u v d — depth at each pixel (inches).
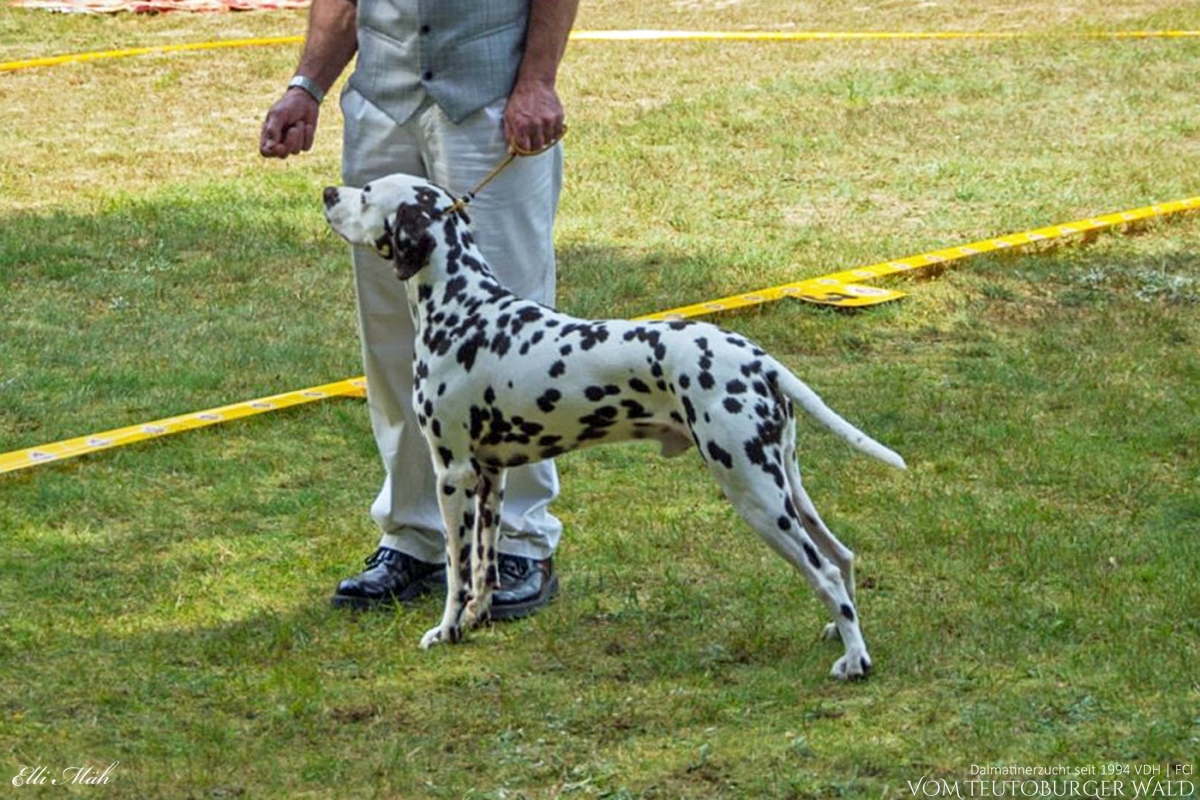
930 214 679.1
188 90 949.8
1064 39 1023.0
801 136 808.9
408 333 342.6
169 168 773.9
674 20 1172.5
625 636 327.9
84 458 428.1
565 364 309.7
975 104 868.0
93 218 673.6
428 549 352.2
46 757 282.0
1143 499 395.9
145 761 280.8
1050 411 459.8
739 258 616.1
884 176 738.8
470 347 317.1
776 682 304.0
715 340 301.3
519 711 296.0
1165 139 792.3
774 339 525.7
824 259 611.8
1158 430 440.8
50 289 582.2
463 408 318.0
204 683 308.8
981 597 338.6
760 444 296.8
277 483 417.4
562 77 956.6
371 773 275.4
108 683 309.7
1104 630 322.0
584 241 644.7
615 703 298.2
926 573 353.7
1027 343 519.5
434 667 316.2
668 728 289.1
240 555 372.5
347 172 346.9
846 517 386.6
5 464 420.2
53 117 884.6
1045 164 749.9
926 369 498.0
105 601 347.6
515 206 337.4
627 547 370.0
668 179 738.2
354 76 343.6
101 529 388.5
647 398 307.0
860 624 327.6
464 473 322.0
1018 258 613.9
